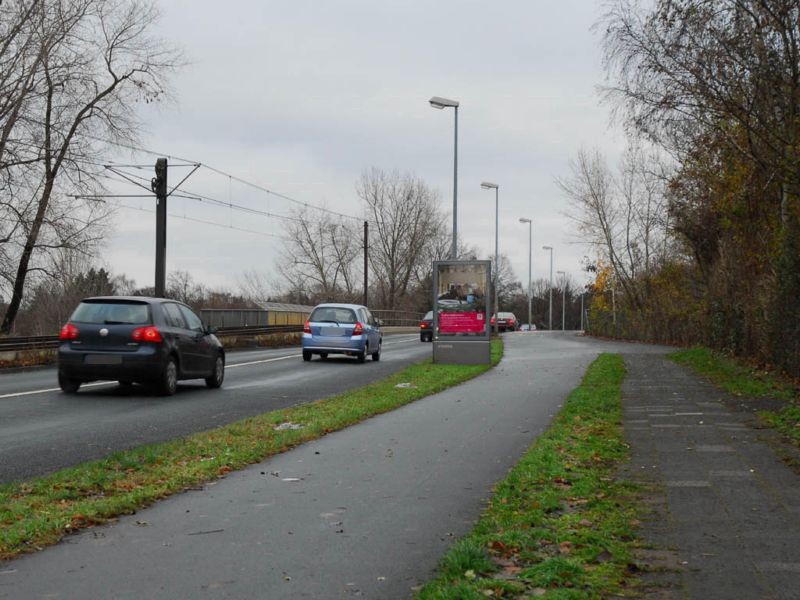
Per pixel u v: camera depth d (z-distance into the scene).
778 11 14.52
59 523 6.25
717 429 11.04
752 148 16.02
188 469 8.43
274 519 6.60
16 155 32.41
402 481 8.08
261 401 15.48
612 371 20.61
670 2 15.26
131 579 5.11
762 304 19.89
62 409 13.83
